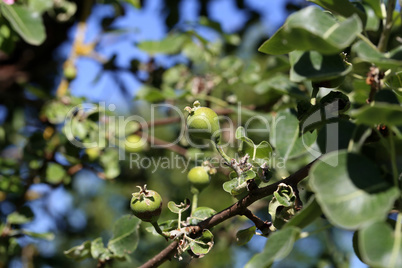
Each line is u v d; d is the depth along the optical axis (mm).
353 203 453
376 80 494
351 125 511
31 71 1197
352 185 458
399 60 479
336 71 494
